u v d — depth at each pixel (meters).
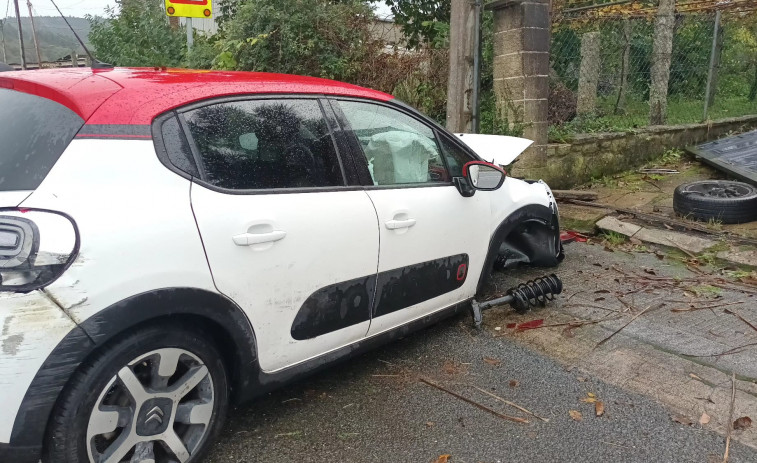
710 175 8.30
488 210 3.95
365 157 3.15
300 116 2.90
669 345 3.83
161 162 2.33
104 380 2.11
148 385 2.31
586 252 5.83
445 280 3.61
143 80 2.52
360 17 8.70
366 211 3.02
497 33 7.32
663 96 9.44
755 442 2.85
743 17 12.24
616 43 10.35
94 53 10.05
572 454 2.76
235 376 2.63
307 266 2.73
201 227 2.35
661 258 5.57
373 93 3.36
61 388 2.00
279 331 2.69
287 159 2.78
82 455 2.10
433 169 3.61
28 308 1.92
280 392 3.26
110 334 2.07
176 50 9.41
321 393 3.26
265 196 2.62
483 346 3.84
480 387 3.34
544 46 7.11
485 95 8.04
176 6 7.18
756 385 3.33
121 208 2.16
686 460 2.72
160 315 2.22
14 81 2.50
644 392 3.29
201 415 2.46
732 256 5.38
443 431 2.93
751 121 10.58
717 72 10.78
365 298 3.07
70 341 1.98
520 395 3.26
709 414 3.08
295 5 8.29
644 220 6.46
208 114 2.54
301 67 8.38
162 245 2.22
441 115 8.27
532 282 4.33
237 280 2.46
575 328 4.10
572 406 3.16
